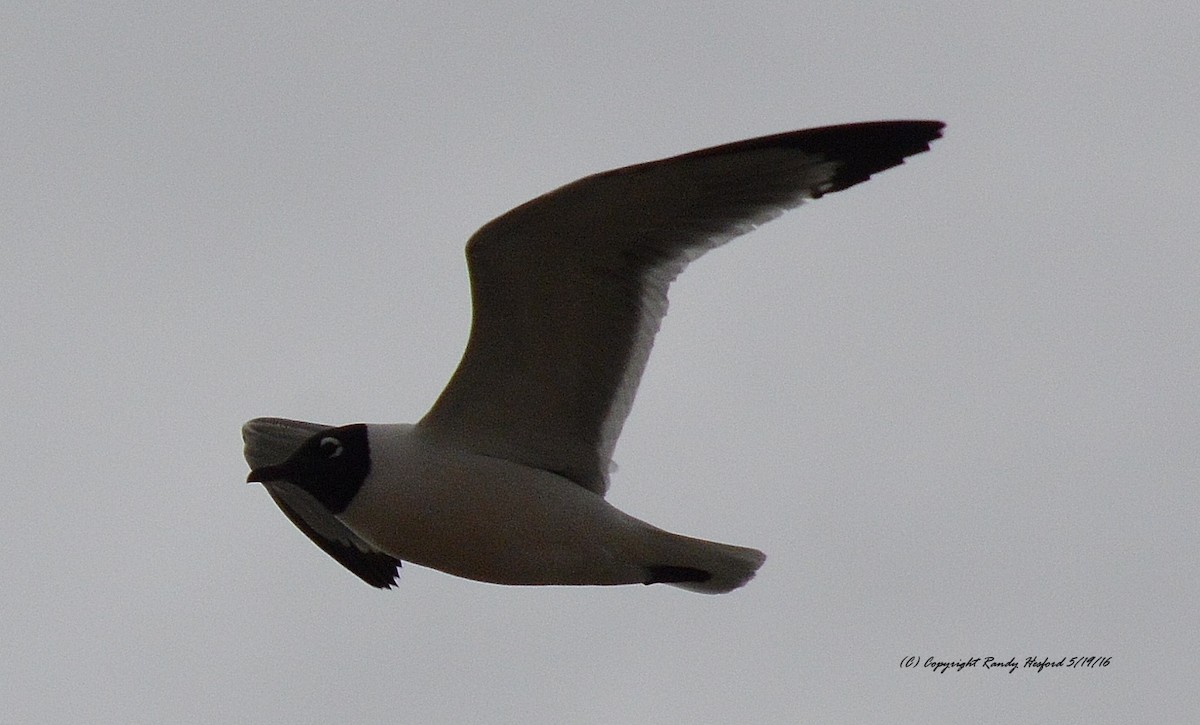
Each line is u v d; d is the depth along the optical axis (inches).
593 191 438.3
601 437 485.7
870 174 452.8
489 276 458.3
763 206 461.7
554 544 480.1
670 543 478.6
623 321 474.0
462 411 482.3
